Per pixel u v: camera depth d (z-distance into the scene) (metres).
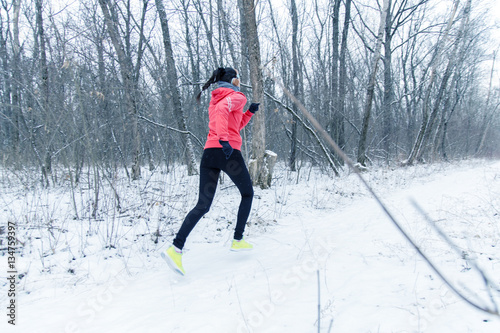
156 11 9.05
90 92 5.04
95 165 4.66
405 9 14.66
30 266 2.98
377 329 1.78
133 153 7.23
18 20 9.52
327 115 11.73
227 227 4.45
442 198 4.96
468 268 2.46
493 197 4.64
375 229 3.87
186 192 5.13
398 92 17.69
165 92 8.21
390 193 6.28
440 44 11.52
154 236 3.94
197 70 11.30
